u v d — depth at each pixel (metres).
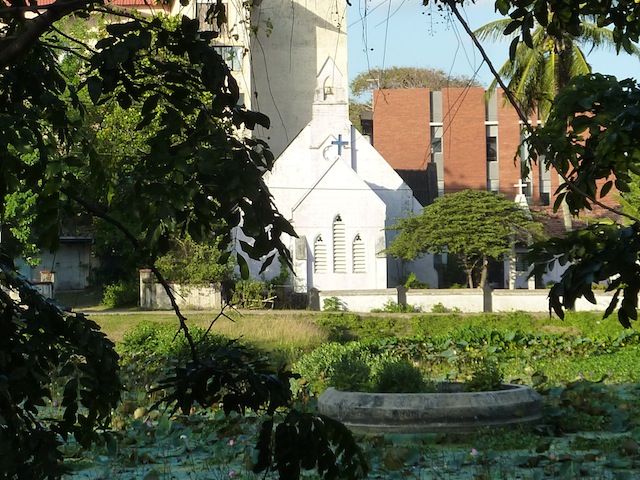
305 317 45.94
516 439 13.13
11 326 5.96
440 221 54.50
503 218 53.97
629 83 6.31
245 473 10.73
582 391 17.05
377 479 10.49
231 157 5.45
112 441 6.74
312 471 10.62
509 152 70.69
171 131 5.46
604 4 6.59
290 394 6.03
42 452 5.88
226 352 5.89
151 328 30.73
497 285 63.19
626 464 10.88
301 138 58.59
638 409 15.90
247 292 48.94
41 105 5.66
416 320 46.66
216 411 15.20
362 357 19.58
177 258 48.44
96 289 57.22
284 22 62.66
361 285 57.09
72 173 5.98
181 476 10.85
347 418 13.96
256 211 5.49
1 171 5.37
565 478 10.38
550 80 44.94
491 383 15.07
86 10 5.84
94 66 5.41
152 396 17.22
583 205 6.40
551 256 5.48
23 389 5.83
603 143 5.97
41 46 6.04
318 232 56.97
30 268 56.56
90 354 6.04
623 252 5.14
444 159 71.06
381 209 57.34
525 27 6.09
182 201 5.22
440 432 13.66
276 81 62.75
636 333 32.22
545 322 45.44
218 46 7.21
